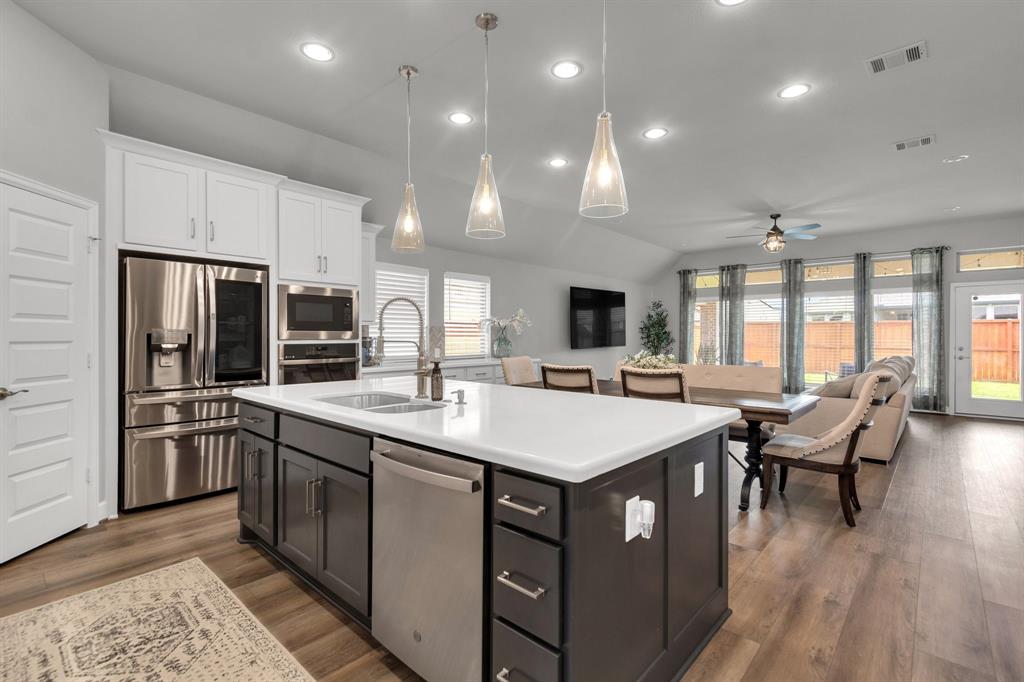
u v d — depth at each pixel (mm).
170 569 2295
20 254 2396
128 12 2385
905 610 1976
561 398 2289
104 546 2543
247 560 2393
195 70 2906
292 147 3871
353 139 3908
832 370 7906
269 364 3627
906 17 2361
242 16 2404
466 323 6586
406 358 5816
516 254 7109
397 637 1595
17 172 2377
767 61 2756
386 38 2566
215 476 3328
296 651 1715
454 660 1403
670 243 8359
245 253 3484
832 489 3617
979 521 2945
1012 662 1652
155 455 3082
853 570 2324
